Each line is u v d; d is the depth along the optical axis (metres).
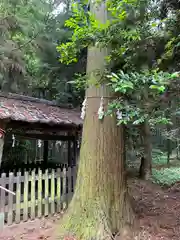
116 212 3.23
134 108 2.05
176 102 2.16
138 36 2.24
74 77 6.73
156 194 5.79
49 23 6.64
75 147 5.96
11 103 4.89
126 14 2.27
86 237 3.05
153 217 4.05
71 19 2.47
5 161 7.13
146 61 2.48
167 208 4.70
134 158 8.41
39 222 3.85
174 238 3.27
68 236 3.16
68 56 2.91
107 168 3.26
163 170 8.05
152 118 2.03
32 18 5.77
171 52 2.27
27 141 8.12
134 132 6.65
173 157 10.91
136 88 1.80
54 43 6.62
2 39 5.68
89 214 3.18
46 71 7.18
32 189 4.03
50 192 4.34
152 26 2.30
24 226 3.67
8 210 3.72
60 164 6.64
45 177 4.23
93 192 3.23
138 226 3.47
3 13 5.17
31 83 7.30
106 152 3.27
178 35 2.20
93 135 3.33
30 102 5.45
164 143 11.22
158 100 2.12
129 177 7.19
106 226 3.09
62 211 4.38
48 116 4.80
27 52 6.56
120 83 1.69
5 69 6.08
